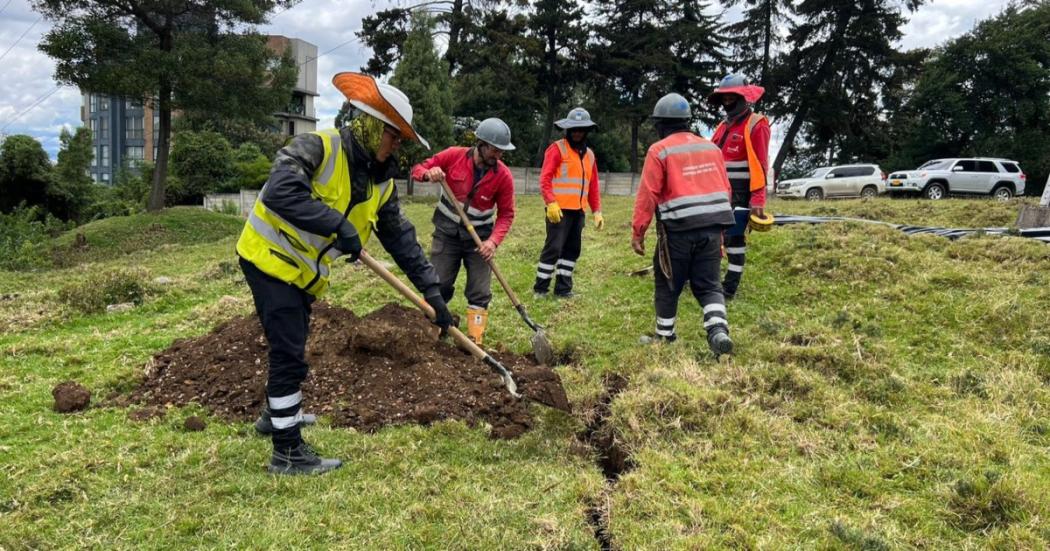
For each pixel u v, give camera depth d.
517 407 3.99
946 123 35.41
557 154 6.29
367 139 2.99
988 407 3.97
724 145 5.91
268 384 3.13
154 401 4.10
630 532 2.82
